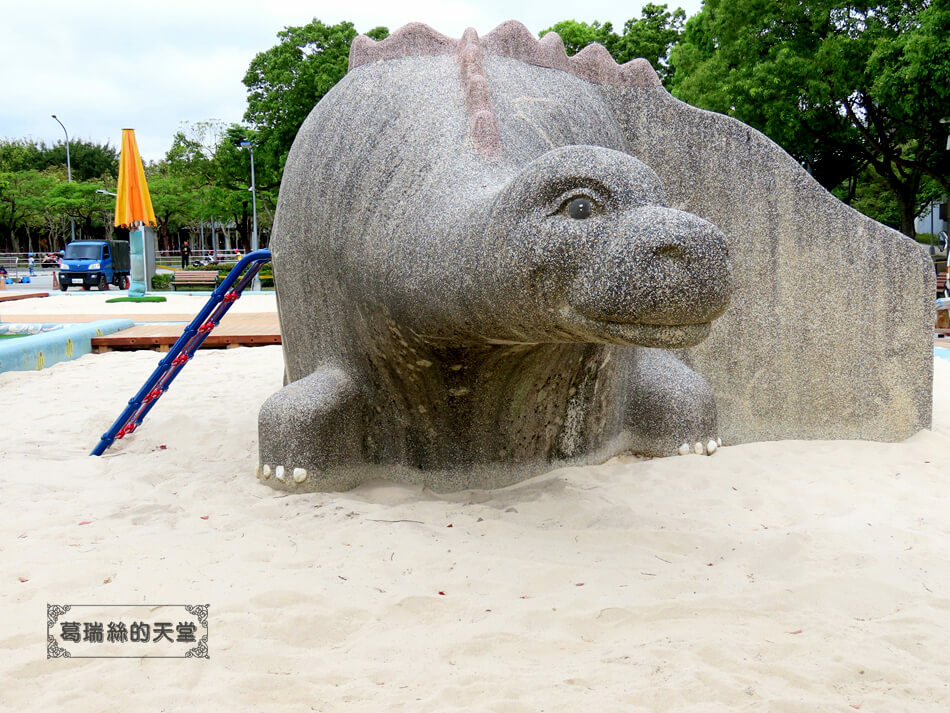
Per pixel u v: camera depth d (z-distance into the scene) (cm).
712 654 261
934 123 1708
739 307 522
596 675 248
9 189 4147
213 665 256
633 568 328
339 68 2456
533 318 310
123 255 2734
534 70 456
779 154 516
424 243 347
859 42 1648
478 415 413
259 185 3300
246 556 338
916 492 421
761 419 527
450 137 384
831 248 518
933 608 293
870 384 525
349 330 418
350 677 250
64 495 425
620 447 484
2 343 880
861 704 234
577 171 300
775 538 352
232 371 838
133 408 539
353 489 431
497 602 298
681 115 512
